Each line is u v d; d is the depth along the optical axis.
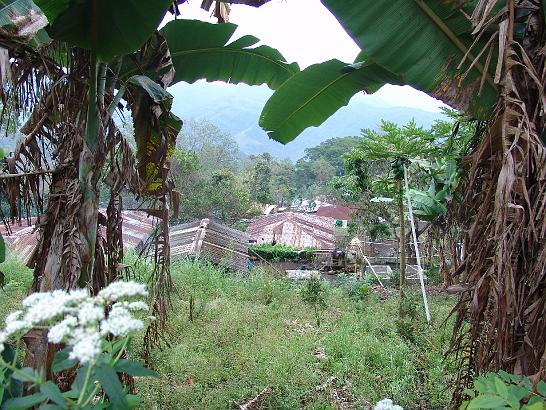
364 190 10.56
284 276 11.03
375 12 2.62
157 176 3.27
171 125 3.34
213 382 4.79
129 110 3.30
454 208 3.22
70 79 2.82
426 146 7.73
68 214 2.54
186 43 3.77
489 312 2.31
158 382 4.54
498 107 2.30
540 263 2.10
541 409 1.26
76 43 2.53
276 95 4.28
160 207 3.32
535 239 2.07
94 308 1.11
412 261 12.74
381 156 8.20
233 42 3.90
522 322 2.24
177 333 6.07
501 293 2.13
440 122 7.06
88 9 2.39
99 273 2.90
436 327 6.64
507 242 2.14
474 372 2.46
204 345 5.74
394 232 12.54
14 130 2.84
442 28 2.64
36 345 2.35
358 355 5.48
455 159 5.01
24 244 9.20
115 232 3.12
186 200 21.64
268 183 35.66
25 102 2.85
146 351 3.49
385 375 5.01
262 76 4.45
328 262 15.76
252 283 9.41
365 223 13.04
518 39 2.40
